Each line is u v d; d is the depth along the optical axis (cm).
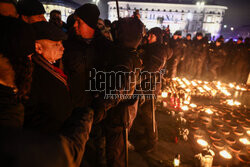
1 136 26
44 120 101
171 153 273
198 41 786
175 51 633
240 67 736
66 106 117
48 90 103
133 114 172
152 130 259
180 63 789
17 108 71
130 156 262
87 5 164
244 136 319
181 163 252
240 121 355
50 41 113
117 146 176
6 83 69
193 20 5603
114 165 183
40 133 35
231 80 752
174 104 421
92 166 237
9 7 126
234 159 254
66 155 40
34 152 28
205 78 777
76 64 158
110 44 166
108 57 148
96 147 238
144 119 259
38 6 188
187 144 296
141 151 272
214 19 5531
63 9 3584
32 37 77
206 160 229
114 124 167
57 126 109
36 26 110
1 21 67
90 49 162
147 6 5638
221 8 5419
